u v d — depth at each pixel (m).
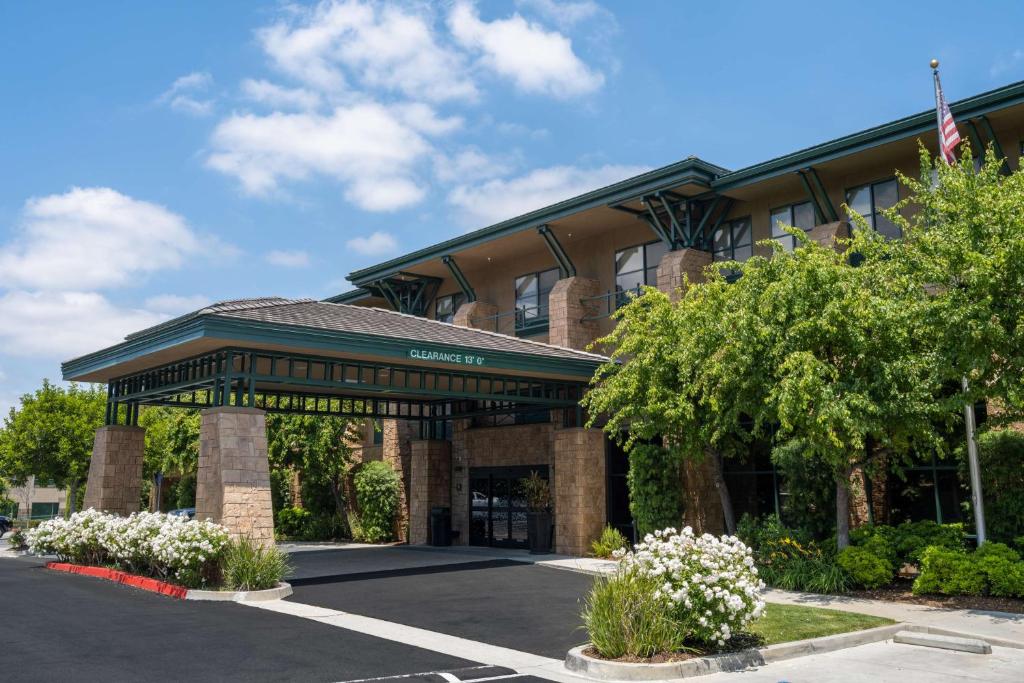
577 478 23.69
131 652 10.48
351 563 22.23
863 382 15.45
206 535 15.84
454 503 30.12
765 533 18.53
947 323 14.04
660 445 23.97
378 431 34.66
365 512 32.16
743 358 16.61
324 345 18.48
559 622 13.06
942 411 14.97
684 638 10.80
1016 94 19.02
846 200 23.55
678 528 22.09
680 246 26.11
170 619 12.91
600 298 29.23
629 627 10.13
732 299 17.94
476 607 14.49
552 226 28.98
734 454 21.05
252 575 15.45
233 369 19.12
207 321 16.77
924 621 12.98
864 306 15.30
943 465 19.03
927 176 16.28
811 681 9.55
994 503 16.91
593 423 25.05
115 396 23.80
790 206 24.94
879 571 15.97
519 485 27.75
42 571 20.17
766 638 11.44
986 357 13.92
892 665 10.48
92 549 20.00
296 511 35.47
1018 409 14.81
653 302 20.33
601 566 20.44
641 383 19.81
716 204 25.67
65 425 37.22
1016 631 12.18
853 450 16.19
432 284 36.25
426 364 21.02
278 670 9.55
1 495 57.22
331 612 13.78
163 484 49.72
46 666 9.70
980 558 15.34
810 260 16.12
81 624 12.45
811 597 15.55
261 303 19.94
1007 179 14.99
